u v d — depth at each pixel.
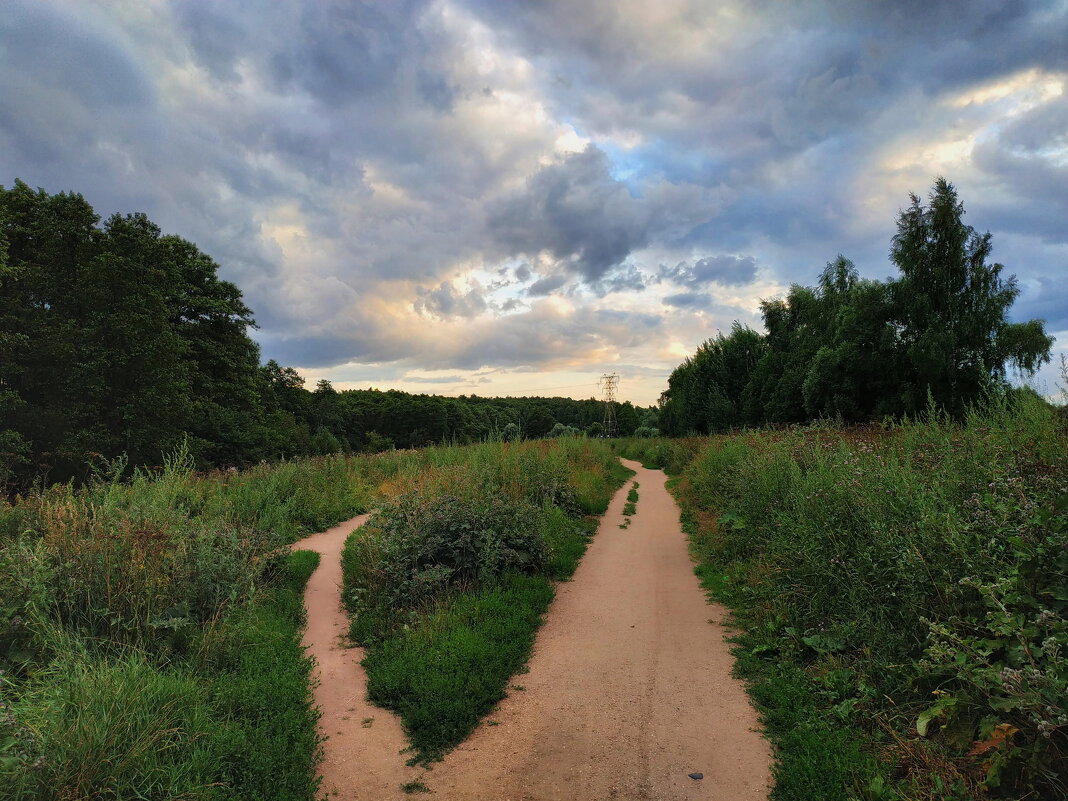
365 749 4.26
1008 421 6.11
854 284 34.88
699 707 4.65
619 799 3.53
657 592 7.94
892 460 6.16
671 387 67.50
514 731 4.43
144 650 4.97
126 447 23.39
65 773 3.07
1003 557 3.95
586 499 14.52
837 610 5.39
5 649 4.52
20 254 24.11
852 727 4.00
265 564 8.05
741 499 10.17
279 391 51.38
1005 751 2.98
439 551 7.92
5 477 11.26
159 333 24.80
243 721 4.23
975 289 26.03
